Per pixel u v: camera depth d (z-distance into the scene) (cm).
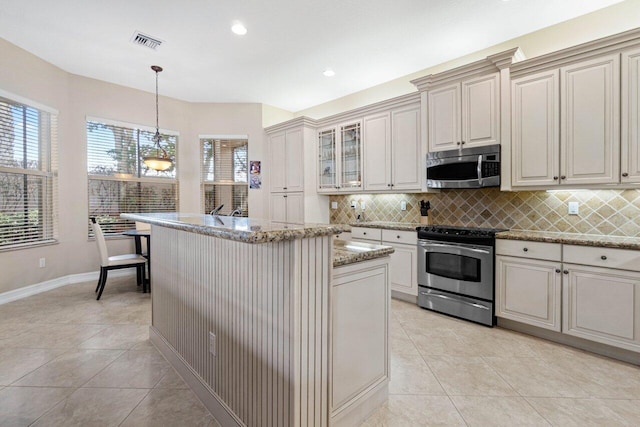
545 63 259
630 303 208
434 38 315
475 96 300
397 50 340
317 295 124
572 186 249
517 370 206
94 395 180
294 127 473
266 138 523
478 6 263
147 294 373
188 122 516
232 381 151
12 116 350
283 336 119
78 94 416
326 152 462
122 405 172
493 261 274
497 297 273
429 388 186
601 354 227
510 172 279
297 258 115
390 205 420
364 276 156
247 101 514
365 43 326
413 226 357
